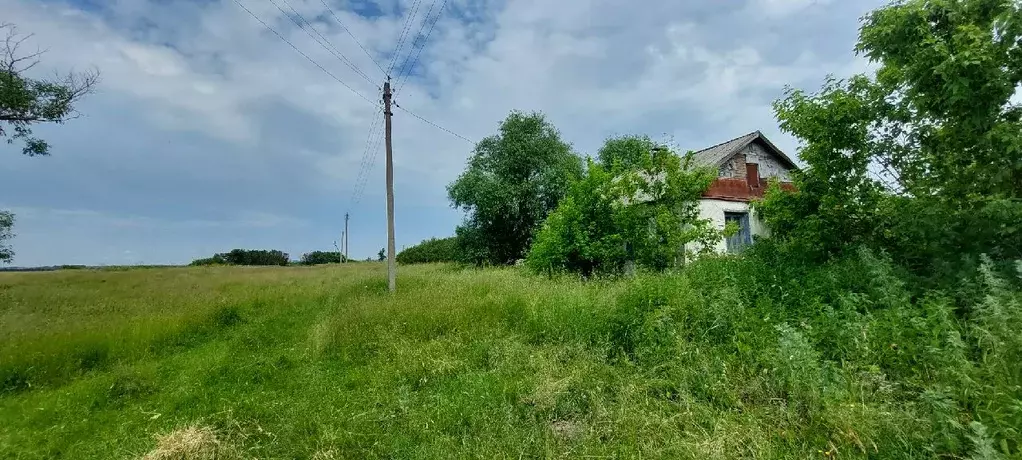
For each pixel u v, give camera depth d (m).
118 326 8.46
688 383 4.32
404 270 21.98
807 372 3.73
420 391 5.17
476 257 26.19
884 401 3.42
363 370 6.09
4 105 13.26
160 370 6.62
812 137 7.33
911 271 5.70
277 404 4.91
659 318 5.37
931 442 2.93
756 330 4.96
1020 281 4.45
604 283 8.77
